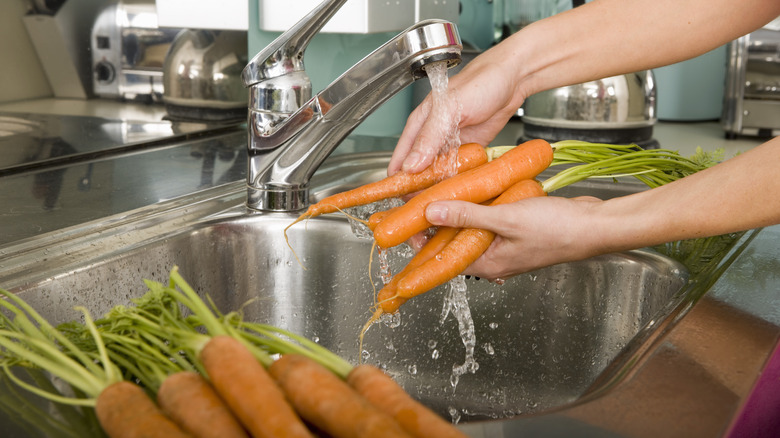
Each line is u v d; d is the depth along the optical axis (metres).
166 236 0.84
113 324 0.53
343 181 1.14
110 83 1.28
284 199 0.95
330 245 0.95
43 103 1.17
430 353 0.98
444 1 1.64
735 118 1.90
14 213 0.91
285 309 0.96
